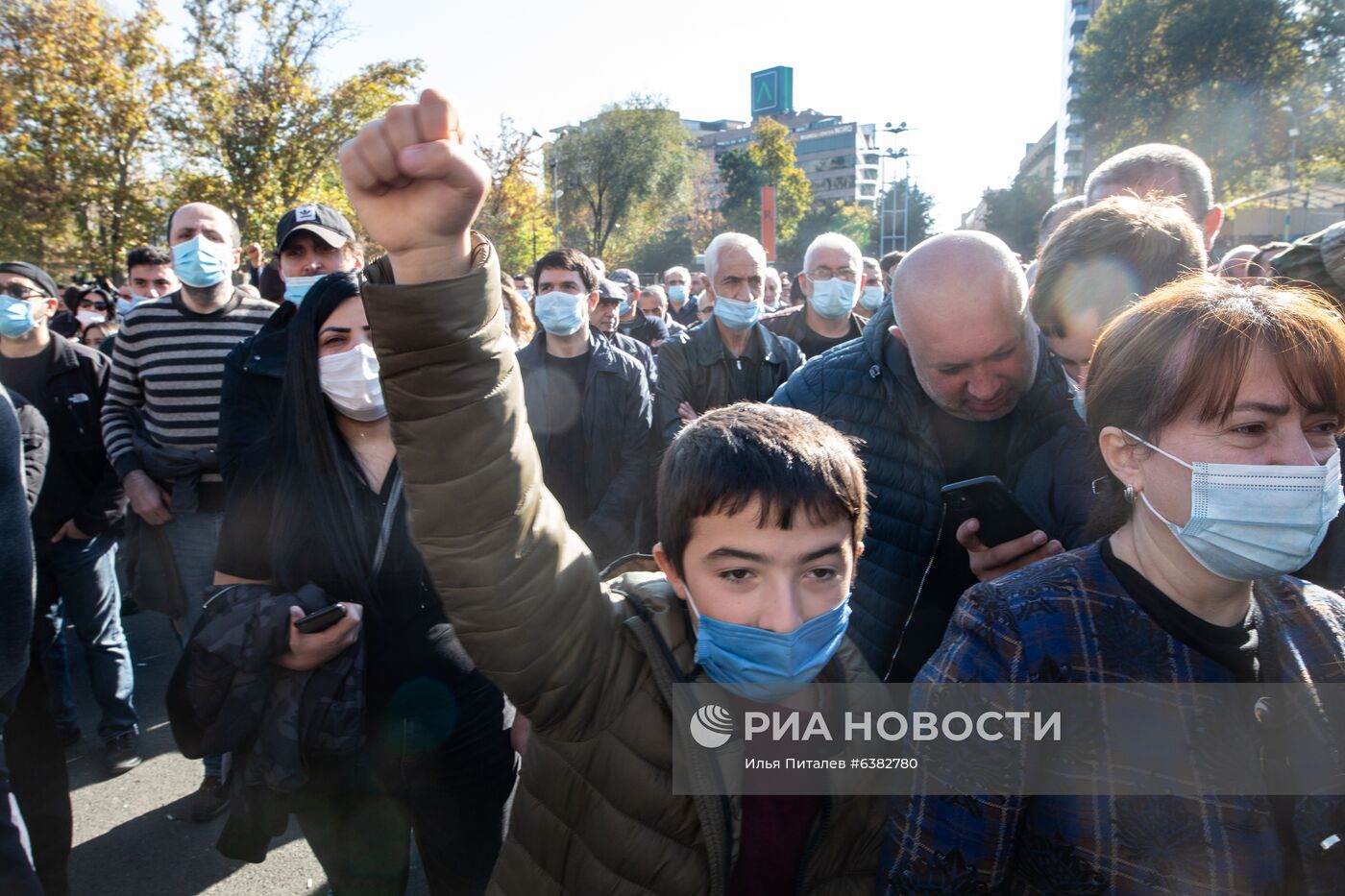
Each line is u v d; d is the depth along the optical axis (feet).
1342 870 4.04
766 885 4.71
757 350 15.80
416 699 7.15
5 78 69.56
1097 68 150.71
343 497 6.98
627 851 4.54
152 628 18.47
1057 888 4.09
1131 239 5.84
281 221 10.77
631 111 200.75
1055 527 7.11
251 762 6.51
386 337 3.66
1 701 6.24
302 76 78.23
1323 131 139.54
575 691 4.40
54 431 12.69
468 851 7.50
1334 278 7.33
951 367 6.68
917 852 4.39
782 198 271.49
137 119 73.26
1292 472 3.87
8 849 6.11
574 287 13.42
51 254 77.46
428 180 3.41
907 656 7.55
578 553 4.49
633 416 13.50
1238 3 135.33
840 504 4.35
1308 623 4.33
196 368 12.42
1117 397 4.24
